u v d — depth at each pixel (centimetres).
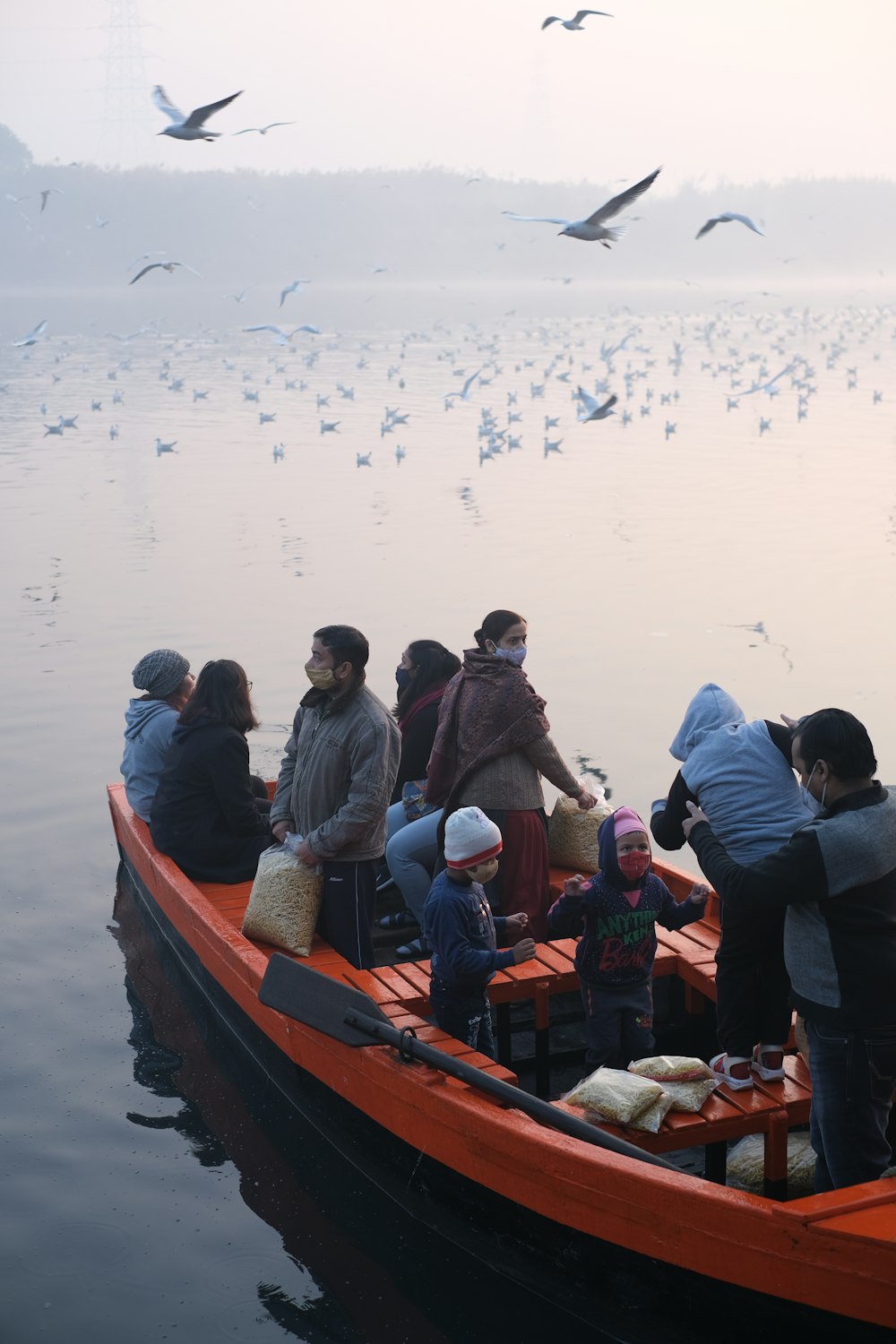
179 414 3662
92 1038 702
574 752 1063
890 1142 518
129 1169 592
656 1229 464
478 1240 529
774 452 2767
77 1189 577
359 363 5219
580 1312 494
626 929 557
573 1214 487
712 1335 464
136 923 832
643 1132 500
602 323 8825
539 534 1900
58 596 1569
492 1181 514
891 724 1102
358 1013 560
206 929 704
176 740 781
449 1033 571
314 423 3412
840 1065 455
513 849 680
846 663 1269
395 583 1603
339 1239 546
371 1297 512
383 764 652
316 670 650
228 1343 487
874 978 449
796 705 1155
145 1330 493
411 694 781
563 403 3906
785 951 472
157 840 788
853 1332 434
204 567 1705
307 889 668
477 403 3900
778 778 505
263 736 1116
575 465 2602
